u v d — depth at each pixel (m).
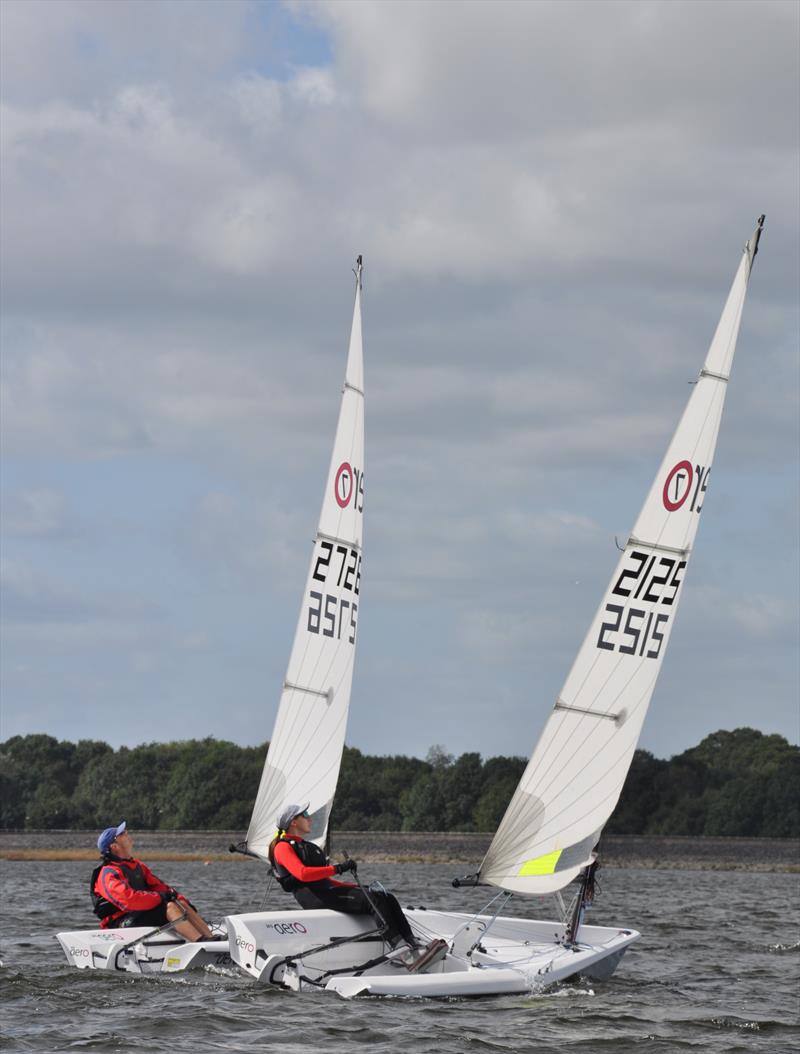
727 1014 38.28
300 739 53.09
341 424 54.84
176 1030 32.53
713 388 45.38
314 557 53.91
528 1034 33.66
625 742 43.75
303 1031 32.66
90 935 42.16
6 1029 32.50
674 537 44.75
